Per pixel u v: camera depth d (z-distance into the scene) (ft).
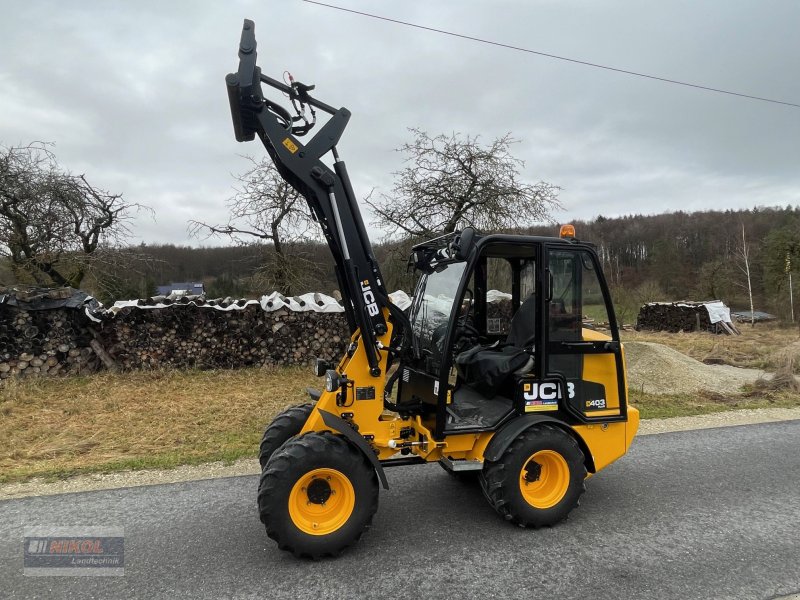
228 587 10.06
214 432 20.88
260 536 12.16
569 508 12.57
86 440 19.80
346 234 11.85
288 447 10.94
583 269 13.38
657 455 18.22
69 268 46.80
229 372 32.89
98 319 32.01
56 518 13.08
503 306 15.93
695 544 11.75
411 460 12.85
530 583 10.14
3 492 14.78
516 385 12.71
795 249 112.16
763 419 23.50
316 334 35.45
